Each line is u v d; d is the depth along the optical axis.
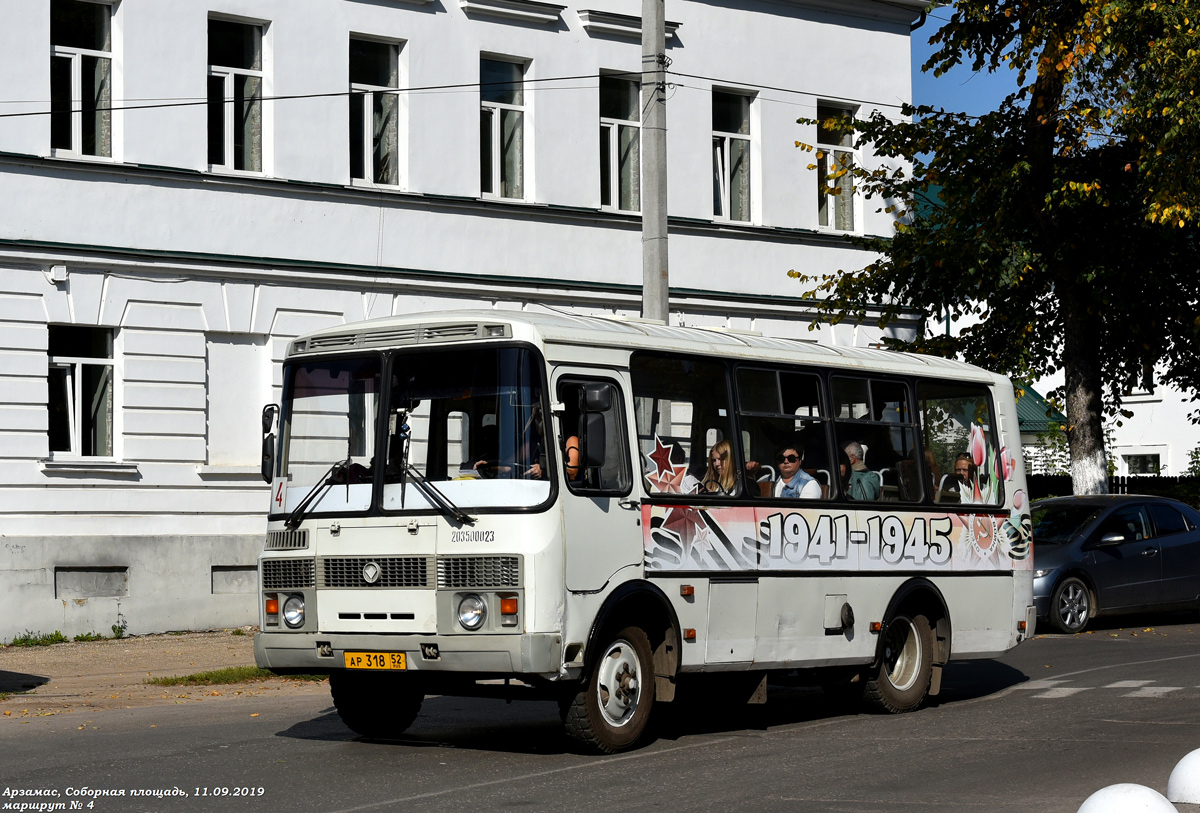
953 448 14.19
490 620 10.05
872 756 10.63
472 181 24.00
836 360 13.05
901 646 13.39
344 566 10.60
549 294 24.70
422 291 23.44
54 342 20.53
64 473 20.23
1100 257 24.31
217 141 22.03
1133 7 21.91
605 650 10.65
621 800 8.91
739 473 11.87
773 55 27.47
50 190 20.31
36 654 18.70
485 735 11.82
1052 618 20.11
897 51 29.12
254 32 22.44
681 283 26.22
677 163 26.23
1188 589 21.73
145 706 14.09
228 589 21.62
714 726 12.41
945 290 25.66
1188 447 43.88
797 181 27.75
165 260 21.11
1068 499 22.02
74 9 20.88
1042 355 27.36
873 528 13.03
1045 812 8.50
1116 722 12.16
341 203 22.75
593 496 10.51
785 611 12.09
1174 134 21.56
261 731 12.07
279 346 22.11
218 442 21.67
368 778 9.66
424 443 10.52
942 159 24.61
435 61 23.69
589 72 25.34
